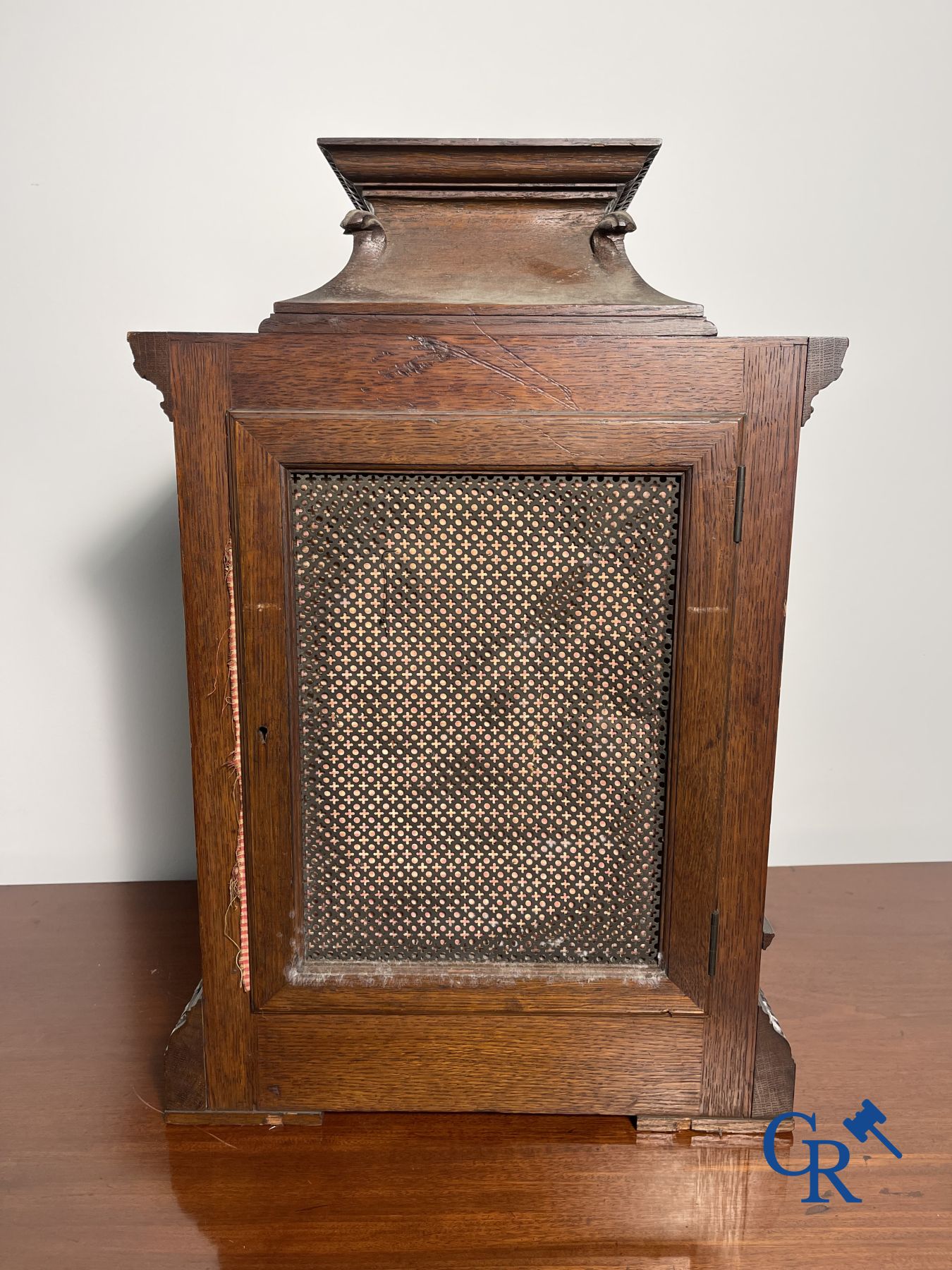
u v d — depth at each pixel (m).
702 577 0.98
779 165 1.60
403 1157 1.07
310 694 1.03
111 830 1.77
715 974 1.06
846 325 1.64
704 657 1.00
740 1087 1.09
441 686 1.03
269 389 0.95
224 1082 1.10
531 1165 1.06
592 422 0.95
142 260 1.58
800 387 0.95
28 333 1.59
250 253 1.59
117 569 1.67
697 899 1.04
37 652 1.70
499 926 1.08
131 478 1.64
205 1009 1.08
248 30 1.53
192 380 0.95
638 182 1.09
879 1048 1.25
